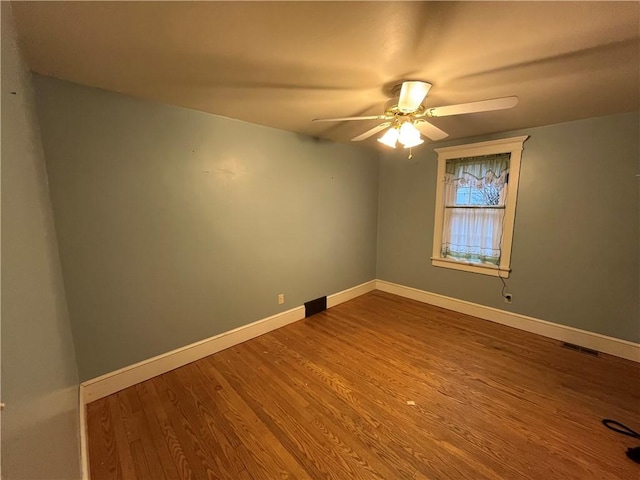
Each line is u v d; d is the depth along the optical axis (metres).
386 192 4.23
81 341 1.91
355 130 2.98
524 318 3.07
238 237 2.72
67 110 1.74
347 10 1.09
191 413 1.88
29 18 1.10
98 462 1.52
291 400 2.00
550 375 2.29
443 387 2.14
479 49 1.38
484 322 3.30
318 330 3.11
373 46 1.35
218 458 1.55
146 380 2.22
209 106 2.22
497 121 2.64
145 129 2.07
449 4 1.05
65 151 1.75
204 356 2.56
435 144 3.61
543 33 1.25
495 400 2.00
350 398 2.02
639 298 2.44
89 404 1.94
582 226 2.66
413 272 4.05
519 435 1.70
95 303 1.95
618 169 2.45
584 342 2.72
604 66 1.56
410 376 2.28
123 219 2.03
